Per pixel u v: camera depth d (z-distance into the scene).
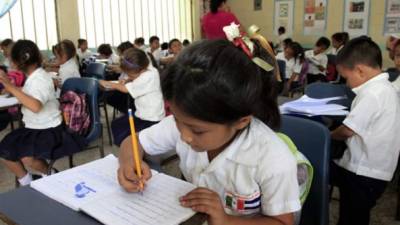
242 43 0.87
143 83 2.43
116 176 0.87
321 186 1.05
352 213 1.53
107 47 5.77
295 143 1.11
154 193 0.77
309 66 5.26
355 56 1.46
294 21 7.93
